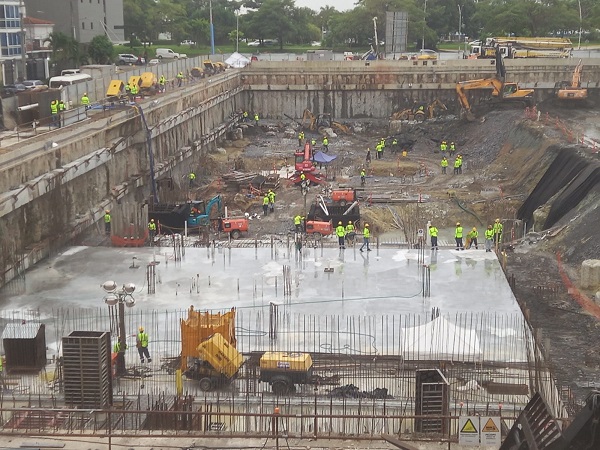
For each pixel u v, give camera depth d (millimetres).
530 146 75625
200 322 32625
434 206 65750
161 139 73562
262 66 110062
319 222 57531
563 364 34594
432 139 94188
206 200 68375
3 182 45062
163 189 69500
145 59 124875
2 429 25438
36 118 62375
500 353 34531
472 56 116812
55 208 52094
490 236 50719
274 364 31000
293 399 30297
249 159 86875
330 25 179250
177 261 48688
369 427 27703
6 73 100812
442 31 185375
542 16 150500
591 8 163375
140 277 45562
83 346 28281
